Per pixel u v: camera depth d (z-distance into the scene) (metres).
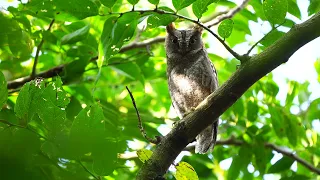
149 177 6.93
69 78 11.16
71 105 10.64
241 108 12.08
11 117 7.50
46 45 12.66
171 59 12.51
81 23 11.04
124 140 9.55
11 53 10.28
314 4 8.52
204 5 6.91
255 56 6.79
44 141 5.82
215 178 12.37
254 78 6.77
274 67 6.73
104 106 10.91
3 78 6.44
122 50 12.57
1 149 4.29
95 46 11.48
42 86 6.12
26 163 4.48
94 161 5.73
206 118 7.00
